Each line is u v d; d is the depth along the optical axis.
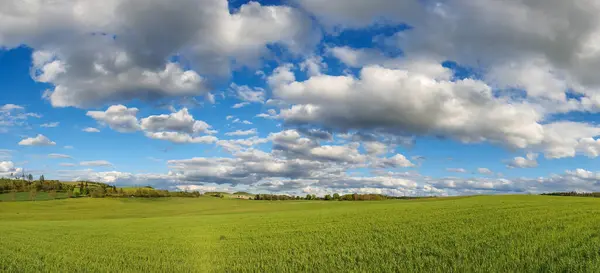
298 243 26.50
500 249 17.91
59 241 33.78
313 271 17.25
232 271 18.47
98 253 25.72
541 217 30.64
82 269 20.31
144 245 29.34
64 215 102.25
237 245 27.41
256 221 51.06
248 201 166.88
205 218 65.81
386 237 26.02
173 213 109.19
